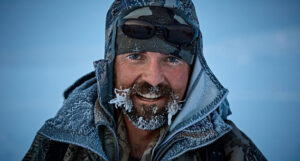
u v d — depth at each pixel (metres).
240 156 1.30
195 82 1.39
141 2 1.35
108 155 1.34
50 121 1.39
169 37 1.30
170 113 1.32
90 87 1.53
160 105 1.32
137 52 1.31
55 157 1.42
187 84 1.43
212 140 1.29
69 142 1.32
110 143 1.37
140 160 1.40
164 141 1.33
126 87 1.34
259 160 1.30
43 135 1.41
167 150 1.34
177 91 1.34
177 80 1.34
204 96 1.39
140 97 1.33
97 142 1.30
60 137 1.34
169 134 1.33
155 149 1.35
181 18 1.37
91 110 1.41
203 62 1.44
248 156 1.30
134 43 1.31
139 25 1.30
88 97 1.46
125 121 1.42
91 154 1.35
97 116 1.35
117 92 1.37
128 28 1.31
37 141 1.45
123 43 1.34
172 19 1.34
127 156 1.39
